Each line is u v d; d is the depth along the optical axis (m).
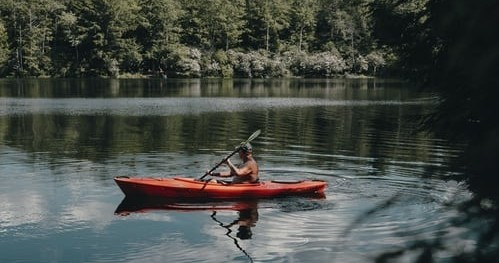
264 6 80.00
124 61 71.56
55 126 21.36
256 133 10.88
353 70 75.19
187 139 17.95
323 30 82.94
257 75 73.75
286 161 13.95
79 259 7.16
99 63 70.81
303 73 75.50
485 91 2.70
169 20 73.12
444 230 3.13
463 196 2.91
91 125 21.80
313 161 13.94
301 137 18.56
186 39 77.94
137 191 10.28
